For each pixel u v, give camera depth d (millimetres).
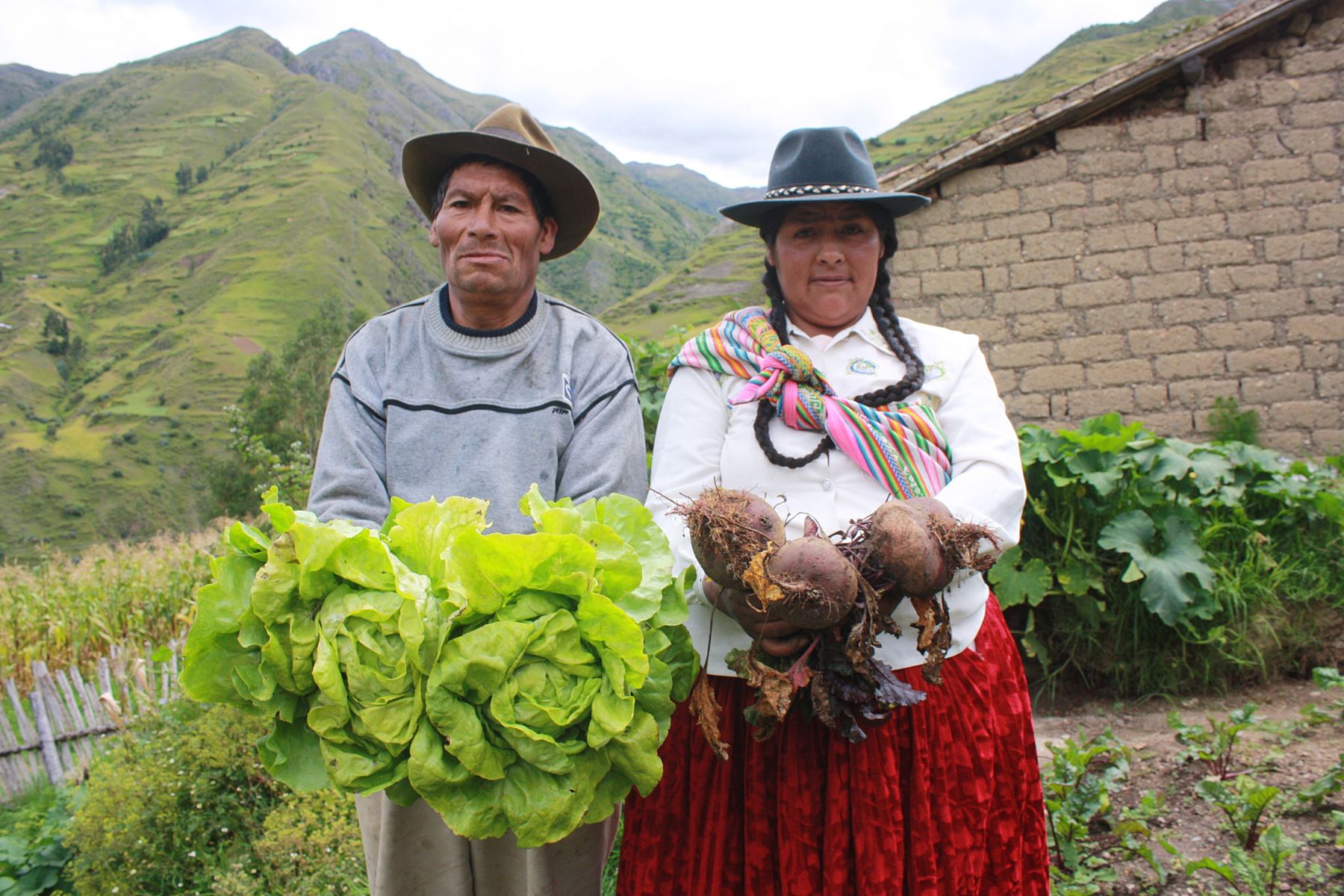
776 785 1895
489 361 2127
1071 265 8695
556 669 1529
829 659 1628
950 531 1618
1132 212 8586
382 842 2020
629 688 1560
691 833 1970
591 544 1598
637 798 2053
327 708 1522
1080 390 8727
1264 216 8391
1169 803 3174
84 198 185125
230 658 1621
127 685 5762
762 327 2090
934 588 1603
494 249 2078
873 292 2201
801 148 2035
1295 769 3244
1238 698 4445
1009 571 4684
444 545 1607
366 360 2170
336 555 1522
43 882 4094
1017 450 2031
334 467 2035
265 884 3420
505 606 1533
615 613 1514
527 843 1540
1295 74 8273
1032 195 8734
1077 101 8336
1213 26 8078
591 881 2137
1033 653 4703
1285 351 8398
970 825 1878
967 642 1934
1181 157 8500
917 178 8727
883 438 1928
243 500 43531
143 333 127062
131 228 170750
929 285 8953
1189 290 8539
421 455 2066
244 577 1621
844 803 1821
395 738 1479
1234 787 3127
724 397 2111
